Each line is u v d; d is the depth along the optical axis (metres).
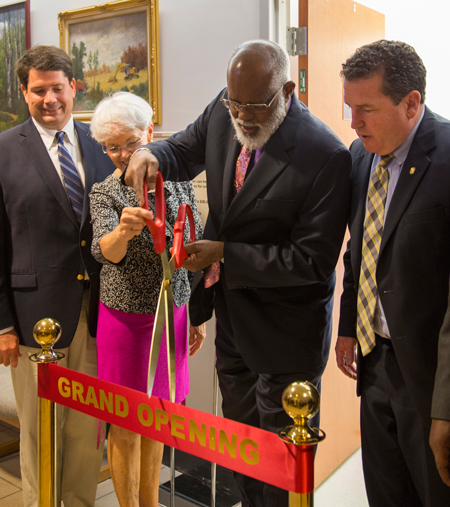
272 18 2.22
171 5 2.48
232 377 1.71
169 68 2.54
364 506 2.23
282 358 1.50
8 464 2.53
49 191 1.80
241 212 1.44
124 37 2.62
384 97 1.22
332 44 2.36
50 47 1.84
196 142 1.64
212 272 1.55
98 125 1.63
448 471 1.03
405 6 3.39
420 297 1.24
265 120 1.34
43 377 1.28
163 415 1.08
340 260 2.53
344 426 2.62
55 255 1.81
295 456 0.90
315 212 1.38
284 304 1.49
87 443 1.95
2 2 3.04
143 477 1.82
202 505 2.17
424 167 1.24
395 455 1.45
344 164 1.39
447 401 1.02
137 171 1.32
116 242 1.47
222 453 1.00
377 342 1.42
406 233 1.25
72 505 1.96
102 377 1.74
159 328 1.15
